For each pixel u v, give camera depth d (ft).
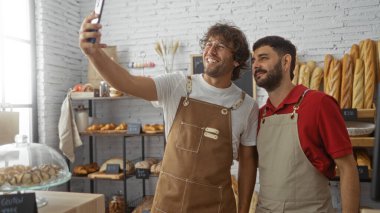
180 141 4.67
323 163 4.16
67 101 10.66
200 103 4.75
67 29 11.97
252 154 5.09
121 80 4.33
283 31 10.61
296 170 4.24
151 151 11.98
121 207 10.60
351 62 8.90
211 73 4.62
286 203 4.25
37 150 5.34
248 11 10.92
